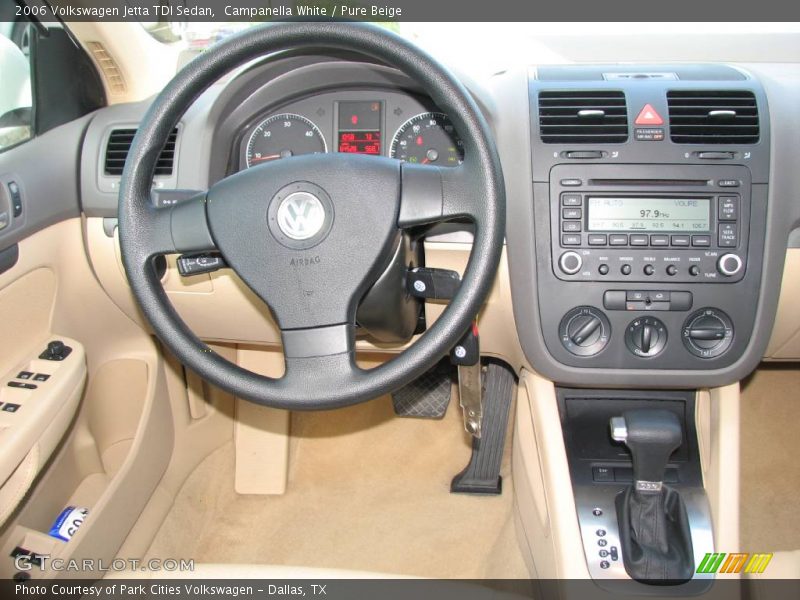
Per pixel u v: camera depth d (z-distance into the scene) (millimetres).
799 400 1876
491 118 1160
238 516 1726
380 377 878
